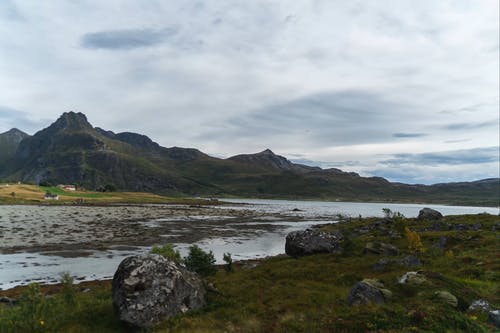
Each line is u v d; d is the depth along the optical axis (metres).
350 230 65.69
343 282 25.33
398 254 34.28
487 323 14.95
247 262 46.75
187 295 19.28
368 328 14.44
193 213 145.50
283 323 16.27
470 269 25.81
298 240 38.91
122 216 119.62
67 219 102.25
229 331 15.77
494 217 64.56
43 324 16.77
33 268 44.47
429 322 14.36
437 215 70.31
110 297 23.86
